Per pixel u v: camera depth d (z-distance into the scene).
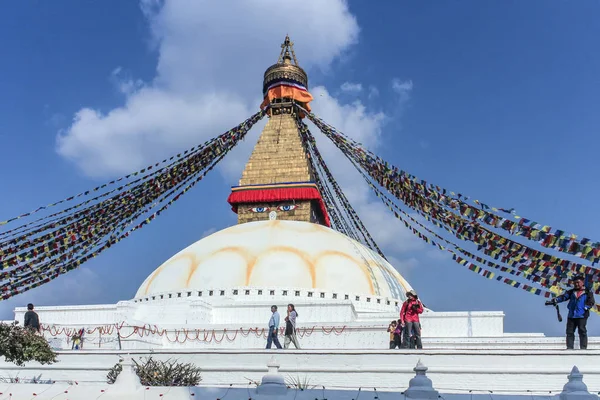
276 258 29.61
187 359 16.08
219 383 15.51
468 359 14.38
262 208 38.56
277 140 40.53
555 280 19.78
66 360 16.98
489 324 24.83
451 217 23.42
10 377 17.03
